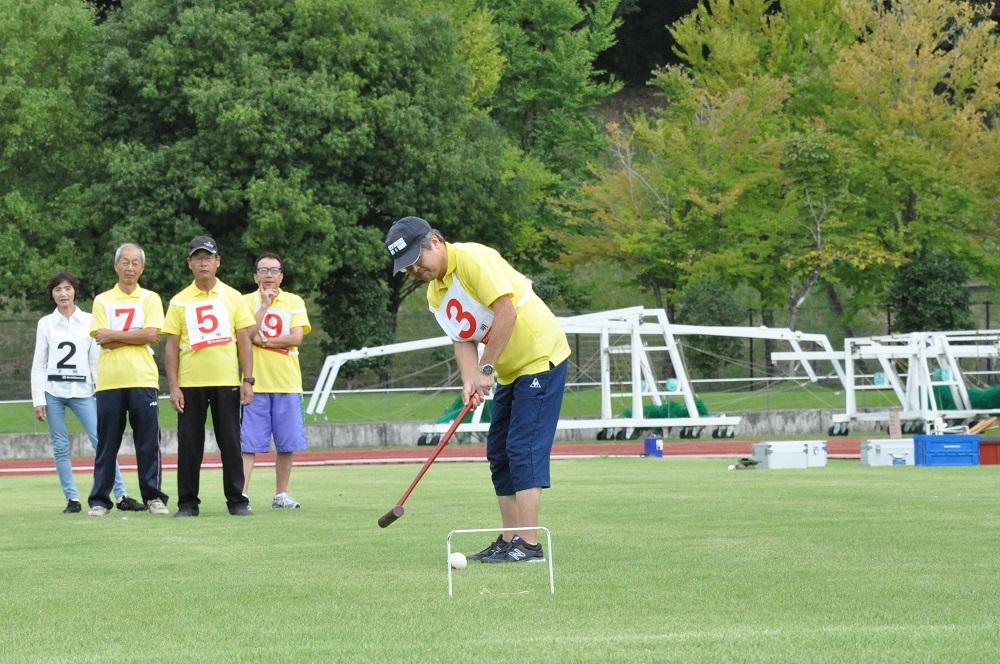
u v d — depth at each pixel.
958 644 6.83
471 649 6.84
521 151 66.56
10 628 8.09
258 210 53.44
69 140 58.88
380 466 34.00
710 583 9.51
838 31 69.31
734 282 60.16
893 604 8.42
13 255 54.41
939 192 58.16
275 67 57.06
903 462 28.75
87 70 58.41
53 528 15.28
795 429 47.44
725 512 15.91
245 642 7.37
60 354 18.47
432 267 11.29
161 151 54.75
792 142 58.47
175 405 17.08
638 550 11.80
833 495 18.69
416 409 49.66
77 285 18.72
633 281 63.03
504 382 11.61
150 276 53.69
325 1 56.88
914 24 60.25
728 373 59.91
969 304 59.09
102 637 7.68
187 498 17.05
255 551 12.38
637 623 7.75
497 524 14.87
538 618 7.99
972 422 43.28
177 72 56.16
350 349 59.78
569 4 71.94
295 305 18.55
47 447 43.41
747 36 67.50
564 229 65.81
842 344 64.31
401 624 7.86
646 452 36.28
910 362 44.06
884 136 58.47
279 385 18.48
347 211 57.34
